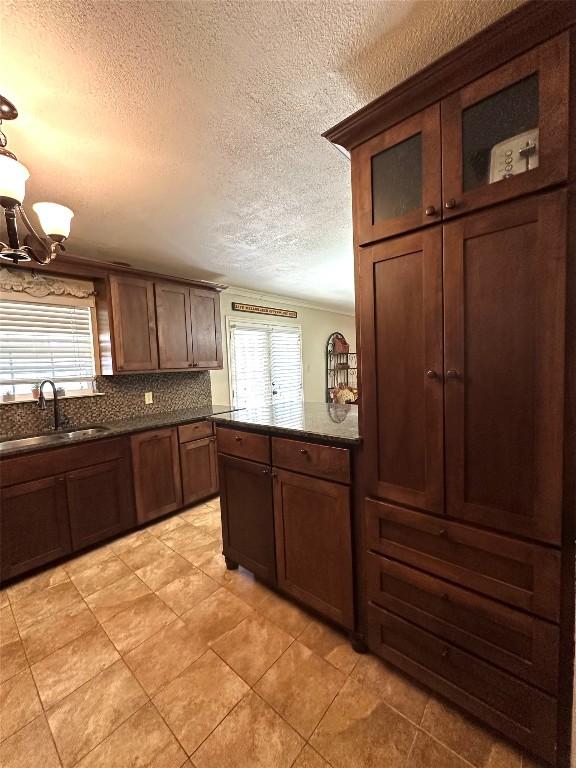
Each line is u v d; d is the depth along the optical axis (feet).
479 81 3.22
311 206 7.03
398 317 4.07
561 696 3.28
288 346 18.17
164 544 8.31
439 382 3.77
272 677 4.58
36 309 8.72
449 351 3.67
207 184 6.09
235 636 5.32
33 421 8.61
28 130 4.54
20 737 3.92
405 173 3.88
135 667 4.80
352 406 8.32
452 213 3.49
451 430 3.73
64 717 4.12
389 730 3.85
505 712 3.60
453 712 4.04
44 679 4.65
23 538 6.98
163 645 5.18
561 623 3.21
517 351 3.25
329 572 5.19
